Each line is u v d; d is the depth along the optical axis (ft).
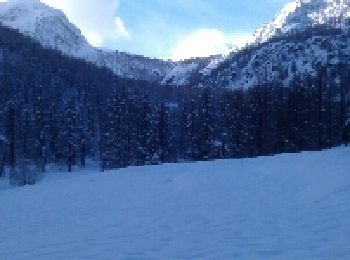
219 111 255.70
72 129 274.16
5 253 36.04
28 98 393.09
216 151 235.20
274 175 81.41
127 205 61.87
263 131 247.09
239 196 62.95
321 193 57.26
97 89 497.87
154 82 625.41
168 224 44.91
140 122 251.19
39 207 67.00
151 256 31.55
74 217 54.90
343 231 35.53
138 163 245.04
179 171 106.32
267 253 30.14
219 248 32.58
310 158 101.45
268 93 281.74
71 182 103.65
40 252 35.42
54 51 604.08
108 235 41.11
